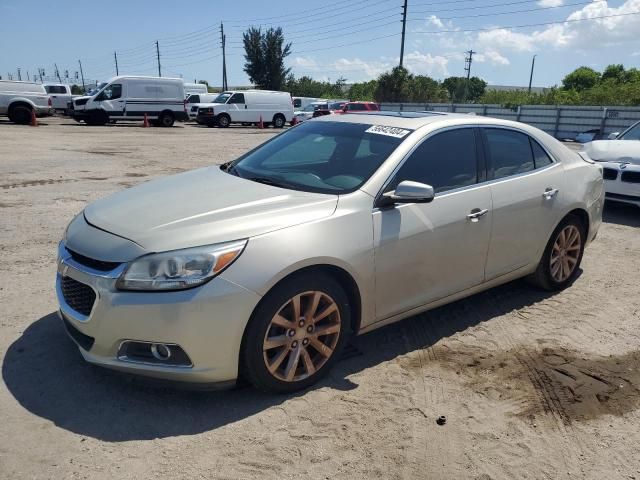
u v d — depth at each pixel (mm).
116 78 26797
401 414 3041
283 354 3061
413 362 3621
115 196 3699
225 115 30438
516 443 2852
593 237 5176
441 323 4238
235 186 3570
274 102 31906
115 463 2555
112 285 2775
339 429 2885
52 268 5055
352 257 3184
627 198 7586
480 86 97000
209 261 2775
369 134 3912
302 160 3895
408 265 3514
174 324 2721
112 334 2787
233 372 2908
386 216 3391
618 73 76250
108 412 2934
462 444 2820
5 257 5320
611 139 8688
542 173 4484
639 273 5547
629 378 3520
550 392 3328
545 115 33281
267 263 2871
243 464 2590
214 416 2941
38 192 8609
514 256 4297
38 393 3072
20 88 24375
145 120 27609
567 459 2746
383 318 3525
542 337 4047
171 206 3238
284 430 2854
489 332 4102
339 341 3295
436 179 3748
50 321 3949
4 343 3609
